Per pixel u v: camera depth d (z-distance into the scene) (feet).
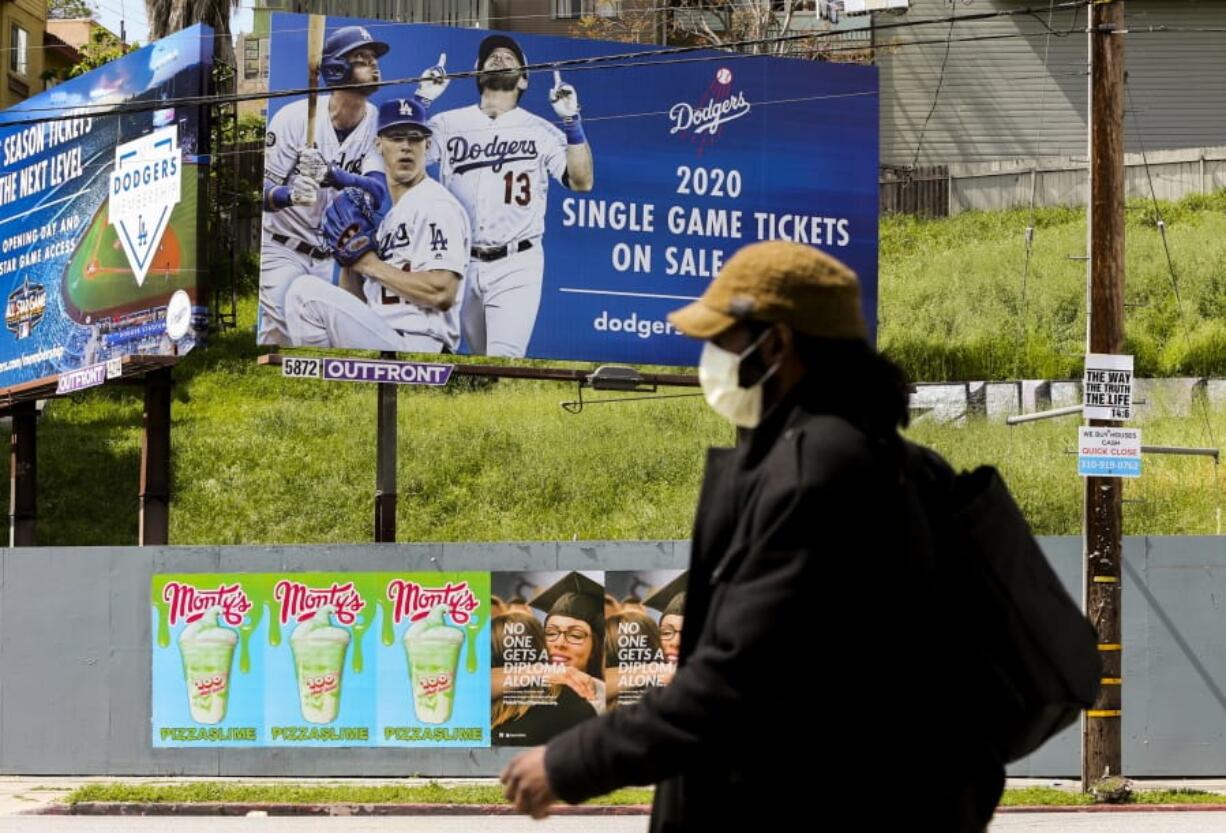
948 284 185.98
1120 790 82.43
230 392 173.88
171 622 94.53
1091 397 84.84
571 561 92.07
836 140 125.08
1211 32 221.66
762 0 213.66
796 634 14.97
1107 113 86.33
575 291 120.47
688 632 16.62
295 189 117.50
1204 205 194.59
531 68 110.42
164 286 120.06
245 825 75.46
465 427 163.63
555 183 120.67
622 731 15.38
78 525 153.17
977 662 16.48
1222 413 159.22
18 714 95.30
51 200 133.18
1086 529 85.15
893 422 16.65
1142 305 177.27
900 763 15.55
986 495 16.96
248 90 215.10
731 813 15.64
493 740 92.07
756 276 16.61
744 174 123.65
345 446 161.38
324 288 117.08
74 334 129.59
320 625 93.45
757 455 16.26
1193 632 91.25
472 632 92.48
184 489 154.71
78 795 83.20
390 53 119.03
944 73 222.07
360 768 92.89
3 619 95.81
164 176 120.67
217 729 93.86
